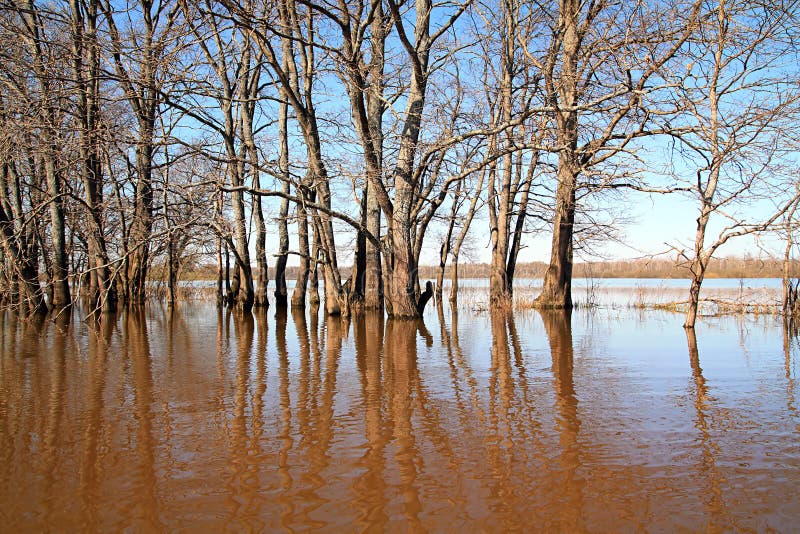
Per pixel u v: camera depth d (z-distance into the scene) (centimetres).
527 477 473
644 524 395
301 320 1880
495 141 1611
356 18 1458
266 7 1409
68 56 1444
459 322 1728
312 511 415
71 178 2017
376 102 1922
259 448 544
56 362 1002
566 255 2112
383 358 1041
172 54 1398
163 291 3459
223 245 2655
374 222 2119
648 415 644
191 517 406
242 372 908
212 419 639
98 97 1469
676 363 963
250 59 2212
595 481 463
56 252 2053
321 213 1856
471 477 474
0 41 1504
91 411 672
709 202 1288
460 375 877
